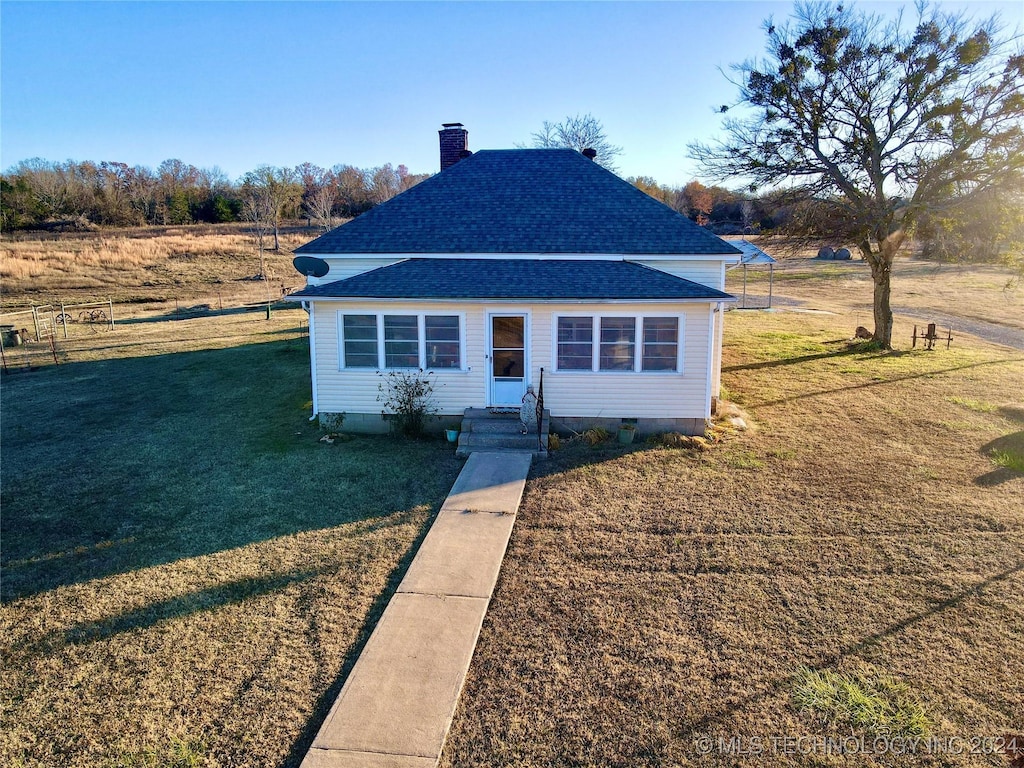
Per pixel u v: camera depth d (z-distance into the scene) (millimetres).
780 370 20953
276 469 12625
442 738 5824
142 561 9172
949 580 8414
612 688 6500
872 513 10422
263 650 7199
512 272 14570
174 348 26109
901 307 35219
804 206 24703
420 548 9414
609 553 9273
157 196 79938
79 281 46344
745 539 9625
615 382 14250
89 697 6512
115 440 14617
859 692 6367
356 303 14227
